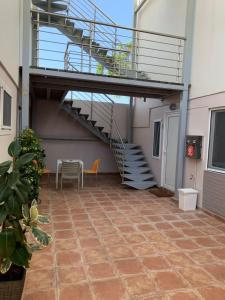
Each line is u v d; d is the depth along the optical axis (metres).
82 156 8.58
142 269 2.73
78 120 7.88
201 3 5.12
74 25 6.09
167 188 6.47
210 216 4.59
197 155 5.08
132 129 8.76
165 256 3.04
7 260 1.88
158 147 6.96
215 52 4.71
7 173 1.99
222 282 2.54
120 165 7.46
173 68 5.79
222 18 4.53
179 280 2.55
